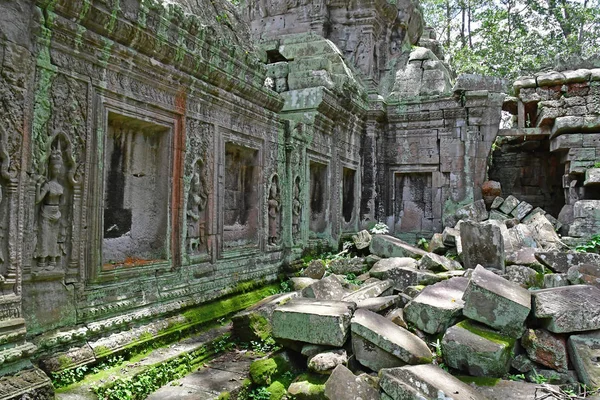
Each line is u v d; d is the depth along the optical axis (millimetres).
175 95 5672
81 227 4367
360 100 11492
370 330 4746
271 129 8086
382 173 12648
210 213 6379
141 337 4828
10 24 3627
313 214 9984
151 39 5098
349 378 4336
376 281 7391
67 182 4266
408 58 13430
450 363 4777
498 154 14688
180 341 5289
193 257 6004
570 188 11570
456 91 11992
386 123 12812
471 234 7938
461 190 12148
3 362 3334
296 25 13164
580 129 11391
